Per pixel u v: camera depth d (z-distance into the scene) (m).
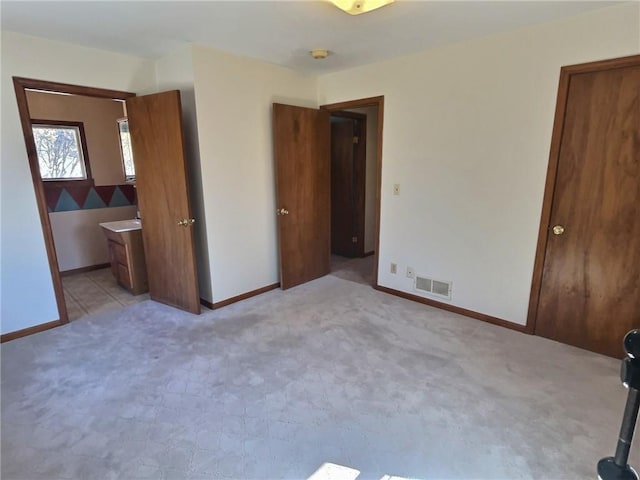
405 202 3.49
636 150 2.28
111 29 2.56
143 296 3.80
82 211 4.66
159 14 2.30
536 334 2.85
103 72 3.07
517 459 1.68
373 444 1.78
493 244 2.98
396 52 3.15
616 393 2.13
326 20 2.41
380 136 3.56
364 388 2.21
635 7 2.14
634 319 2.42
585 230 2.52
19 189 2.79
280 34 2.68
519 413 1.98
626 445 0.67
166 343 2.78
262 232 3.76
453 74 2.97
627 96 2.26
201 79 3.02
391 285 3.77
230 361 2.52
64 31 2.60
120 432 1.87
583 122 2.43
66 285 4.19
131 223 4.20
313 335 2.89
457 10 2.26
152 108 3.07
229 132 3.30
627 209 2.35
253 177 3.58
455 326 3.03
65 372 2.40
